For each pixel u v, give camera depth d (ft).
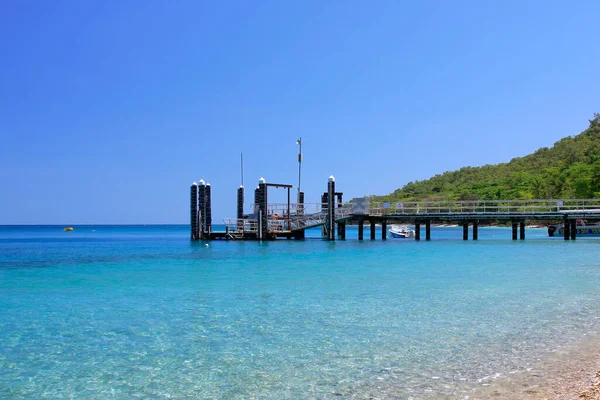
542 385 33.81
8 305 63.82
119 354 42.75
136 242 247.29
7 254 153.38
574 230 190.19
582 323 52.08
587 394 31.63
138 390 34.60
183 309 60.59
